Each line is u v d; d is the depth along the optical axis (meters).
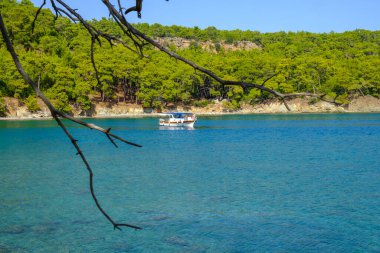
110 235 22.06
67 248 20.28
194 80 160.62
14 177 38.47
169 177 38.06
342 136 77.25
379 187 32.75
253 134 83.69
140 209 26.92
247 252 19.62
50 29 148.00
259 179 36.44
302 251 19.66
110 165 45.84
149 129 98.06
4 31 2.81
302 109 175.62
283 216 25.00
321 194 30.58
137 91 167.62
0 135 82.44
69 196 30.81
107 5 3.04
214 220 24.34
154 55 172.38
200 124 114.25
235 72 165.12
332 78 145.75
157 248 20.20
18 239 21.45
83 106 146.25
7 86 132.88
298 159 48.69
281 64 156.12
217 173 39.78
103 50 153.12
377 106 173.50
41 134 84.75
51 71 134.00
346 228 22.69
